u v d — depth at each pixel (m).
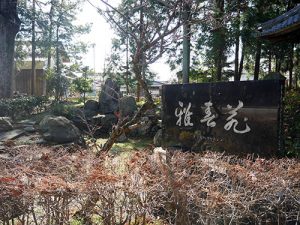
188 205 2.31
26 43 21.39
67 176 2.62
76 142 8.20
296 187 2.49
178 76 15.13
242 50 15.35
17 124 10.28
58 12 19.06
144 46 3.73
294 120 5.53
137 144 9.56
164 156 3.16
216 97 3.60
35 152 3.50
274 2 13.82
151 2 3.87
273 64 20.59
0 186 2.30
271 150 3.01
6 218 2.45
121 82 13.63
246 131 3.24
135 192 2.33
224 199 2.21
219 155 3.14
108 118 11.95
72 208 2.88
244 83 3.29
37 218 2.78
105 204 2.42
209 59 14.94
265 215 2.47
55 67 20.39
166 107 4.35
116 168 2.85
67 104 15.34
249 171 2.55
